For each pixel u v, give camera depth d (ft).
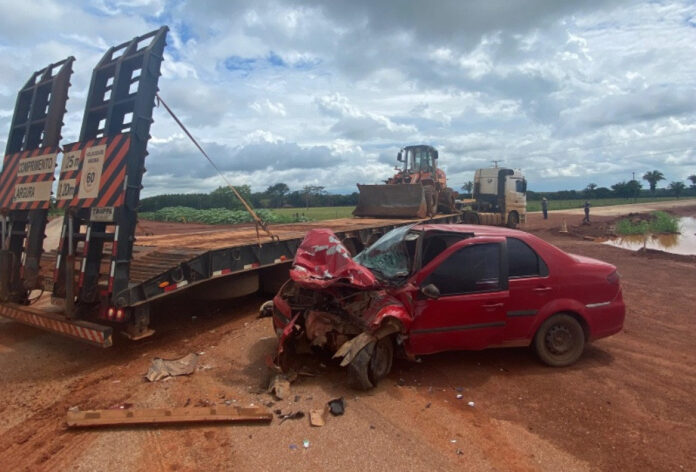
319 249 17.29
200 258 20.98
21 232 21.66
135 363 18.13
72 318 17.56
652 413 14.20
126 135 17.52
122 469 11.09
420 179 64.49
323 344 16.81
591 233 81.97
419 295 16.35
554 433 13.00
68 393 15.30
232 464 11.30
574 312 17.94
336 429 12.96
